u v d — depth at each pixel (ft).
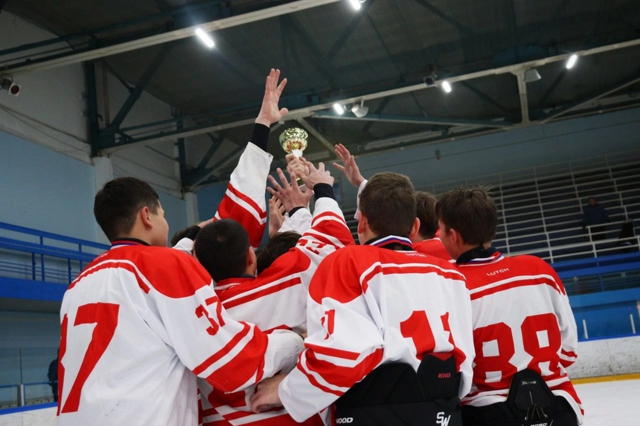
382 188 7.80
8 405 38.27
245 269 8.36
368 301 7.01
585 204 64.90
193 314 6.97
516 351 8.14
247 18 39.11
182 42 48.19
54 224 47.55
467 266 8.52
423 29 48.65
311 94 55.72
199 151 69.51
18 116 45.98
